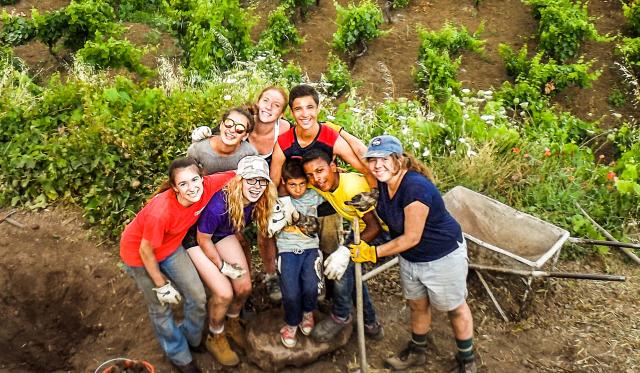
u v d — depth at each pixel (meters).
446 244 3.85
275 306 4.75
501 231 5.18
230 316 4.31
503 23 12.49
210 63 9.26
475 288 5.11
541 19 11.49
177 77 8.32
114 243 5.52
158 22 11.99
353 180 3.92
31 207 5.82
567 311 5.08
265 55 10.18
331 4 13.07
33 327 4.91
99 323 4.90
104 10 10.41
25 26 10.27
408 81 10.81
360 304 4.02
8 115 6.29
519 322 4.93
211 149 4.25
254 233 5.34
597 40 10.86
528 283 4.80
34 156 5.96
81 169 5.82
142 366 4.23
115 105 6.39
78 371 4.52
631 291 5.34
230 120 4.00
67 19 9.98
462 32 11.03
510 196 6.23
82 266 5.27
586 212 6.17
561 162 6.85
